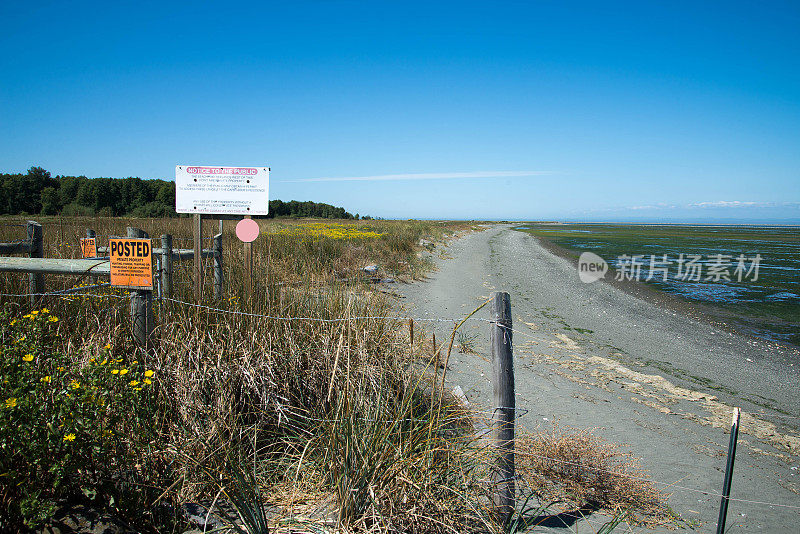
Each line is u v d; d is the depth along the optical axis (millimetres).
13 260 3691
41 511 2094
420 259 17000
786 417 5758
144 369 3246
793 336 9977
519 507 3146
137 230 3367
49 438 2164
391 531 2414
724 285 16344
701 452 4535
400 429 2922
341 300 4961
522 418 4852
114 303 4090
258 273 5402
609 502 3340
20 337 2514
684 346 8961
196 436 2896
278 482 2914
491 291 12898
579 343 8672
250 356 3518
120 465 2574
